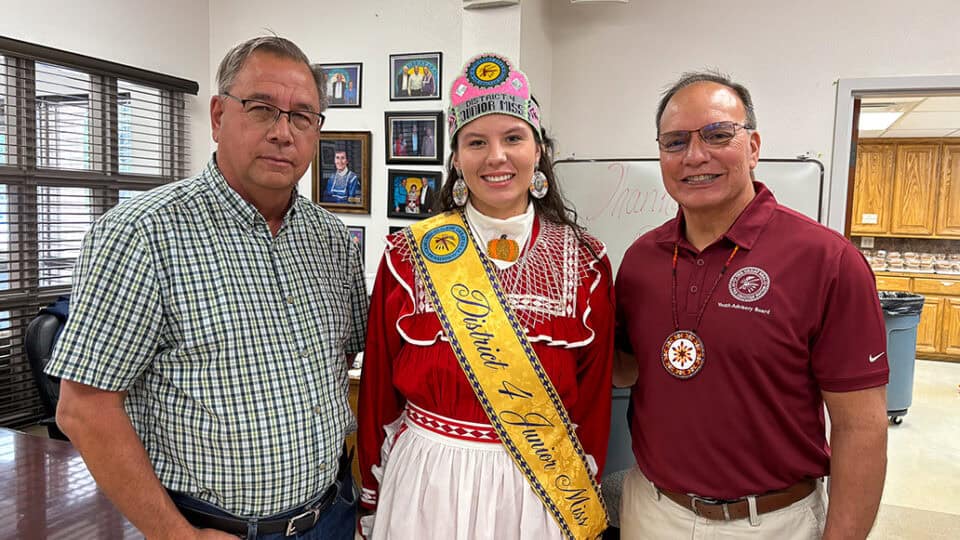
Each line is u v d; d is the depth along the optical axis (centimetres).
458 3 331
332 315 129
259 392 113
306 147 121
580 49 329
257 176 116
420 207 342
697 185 125
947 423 475
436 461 129
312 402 119
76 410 104
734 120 122
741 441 122
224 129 117
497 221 134
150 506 108
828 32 296
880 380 116
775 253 122
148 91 343
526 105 130
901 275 695
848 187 305
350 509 136
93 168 319
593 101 329
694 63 313
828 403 121
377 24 346
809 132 300
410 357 133
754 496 123
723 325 122
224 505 114
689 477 126
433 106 338
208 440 111
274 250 122
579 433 140
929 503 335
